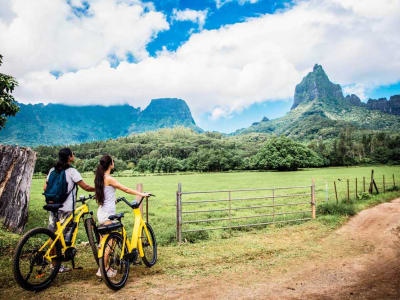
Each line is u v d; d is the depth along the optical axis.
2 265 4.81
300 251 6.23
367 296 3.97
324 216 10.00
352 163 99.44
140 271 4.96
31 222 10.25
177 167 108.44
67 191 4.48
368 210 11.18
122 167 120.88
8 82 9.50
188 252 6.14
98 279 4.48
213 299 3.90
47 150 157.38
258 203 17.61
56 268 4.26
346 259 5.68
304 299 3.90
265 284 4.45
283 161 78.19
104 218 4.48
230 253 6.07
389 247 6.47
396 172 52.41
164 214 14.66
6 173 6.89
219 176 67.81
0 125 9.93
